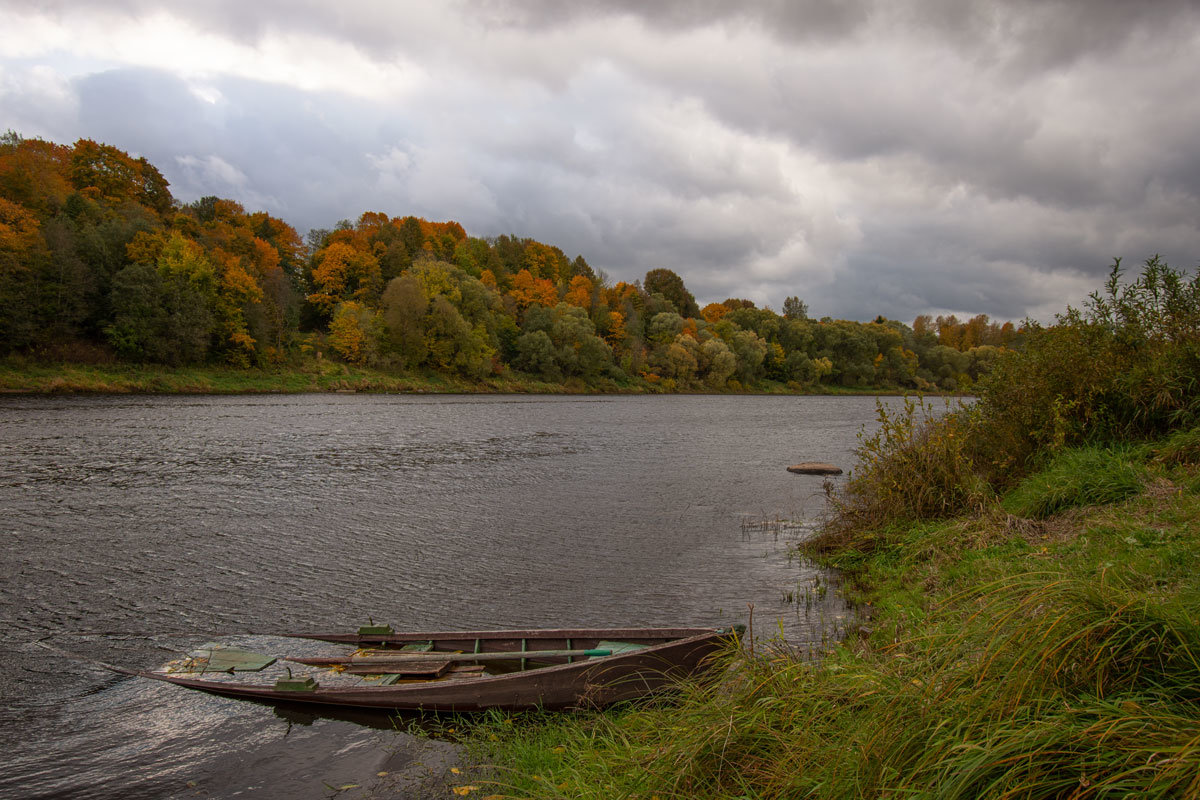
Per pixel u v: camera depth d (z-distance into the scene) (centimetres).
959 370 12469
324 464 2378
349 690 711
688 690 587
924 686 400
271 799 563
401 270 9369
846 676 473
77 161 7212
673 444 3403
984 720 355
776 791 398
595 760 531
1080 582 391
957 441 1259
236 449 2636
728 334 11700
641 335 10919
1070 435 1177
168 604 1041
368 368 7219
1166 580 603
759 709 473
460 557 1311
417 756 632
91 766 618
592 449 3086
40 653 862
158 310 5406
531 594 1099
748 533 1518
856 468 1463
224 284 6247
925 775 345
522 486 2089
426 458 2611
